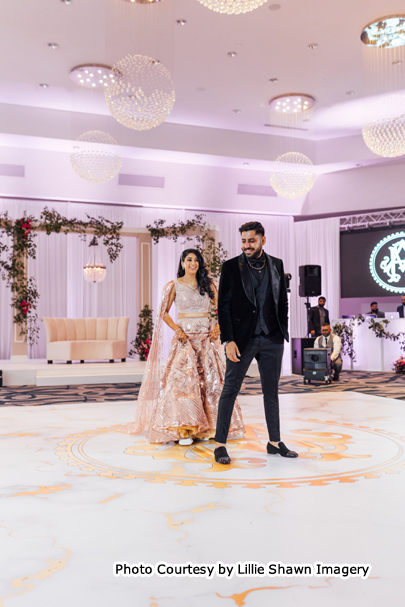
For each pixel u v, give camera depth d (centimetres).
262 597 153
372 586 158
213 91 950
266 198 1319
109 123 1059
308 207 1351
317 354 827
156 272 1291
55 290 1259
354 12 705
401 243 1266
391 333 1095
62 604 148
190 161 1193
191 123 1116
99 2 668
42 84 908
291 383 836
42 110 1014
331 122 1115
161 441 368
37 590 156
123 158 1159
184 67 855
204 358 383
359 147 1202
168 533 199
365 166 1265
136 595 154
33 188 1131
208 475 282
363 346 1130
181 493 250
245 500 239
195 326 385
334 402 581
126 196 1205
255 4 529
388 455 326
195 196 1255
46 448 351
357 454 329
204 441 374
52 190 1145
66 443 367
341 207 1324
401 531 200
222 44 781
